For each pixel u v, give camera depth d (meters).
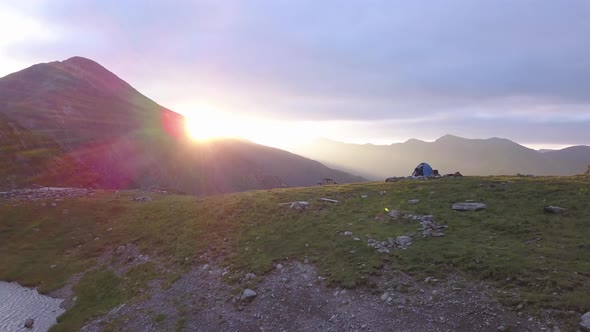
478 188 37.53
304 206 38.09
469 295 19.58
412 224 30.20
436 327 18.11
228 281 27.16
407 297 20.70
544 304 17.38
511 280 19.92
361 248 27.11
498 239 25.20
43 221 48.03
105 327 25.53
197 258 32.19
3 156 87.88
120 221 47.81
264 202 42.16
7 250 41.34
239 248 32.09
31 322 28.03
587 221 25.95
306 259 27.53
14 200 54.09
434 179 46.78
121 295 30.05
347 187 46.03
